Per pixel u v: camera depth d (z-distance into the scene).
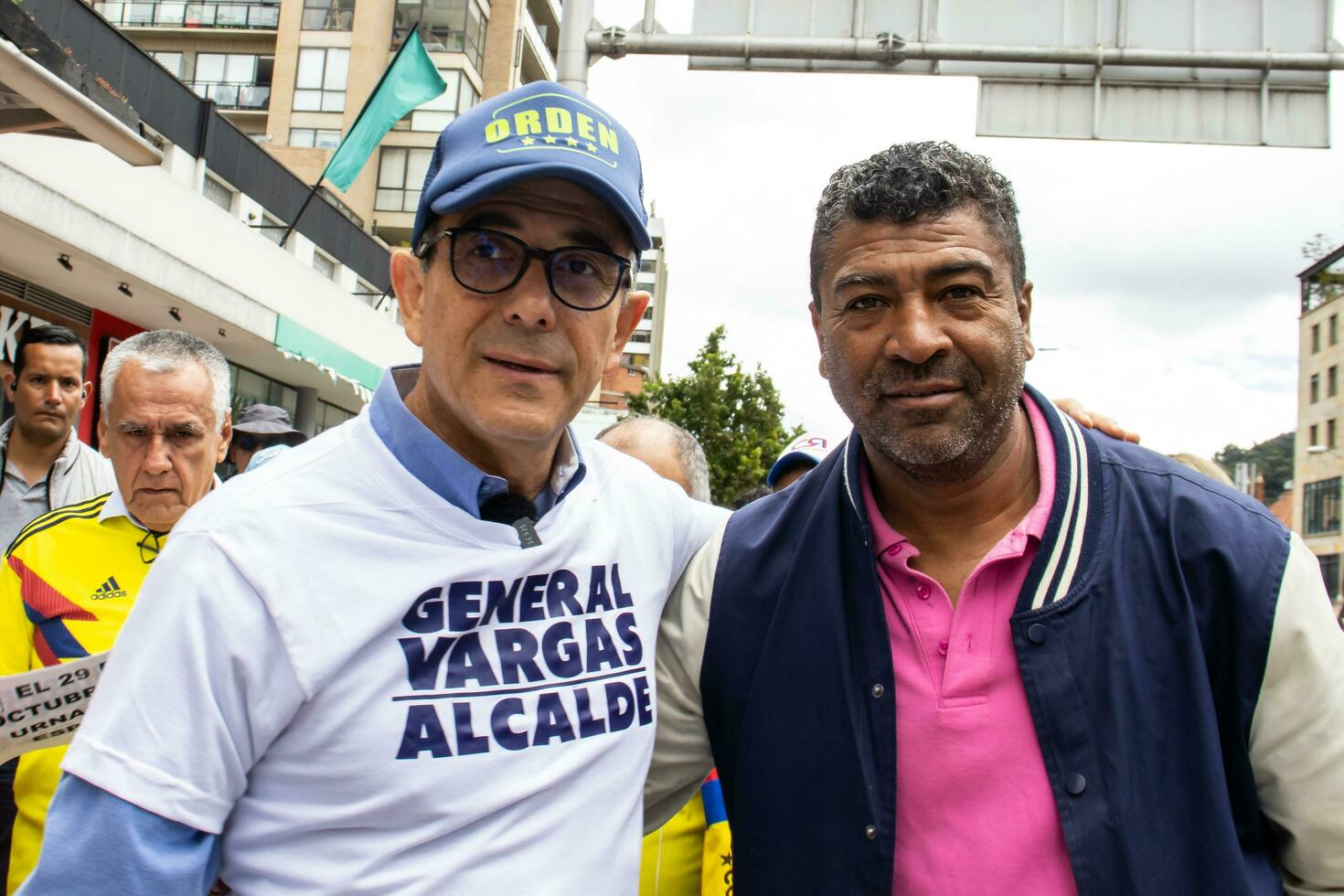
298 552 1.33
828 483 1.79
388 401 1.49
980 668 1.56
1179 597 1.54
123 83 10.25
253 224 12.80
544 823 1.39
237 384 12.12
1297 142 5.07
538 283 1.48
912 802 1.57
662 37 5.12
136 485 2.38
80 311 8.75
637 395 22.16
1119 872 1.44
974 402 1.58
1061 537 1.57
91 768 1.23
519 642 1.45
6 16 3.18
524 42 29.11
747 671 1.77
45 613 2.31
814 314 1.86
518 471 1.57
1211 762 1.46
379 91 11.96
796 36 5.12
